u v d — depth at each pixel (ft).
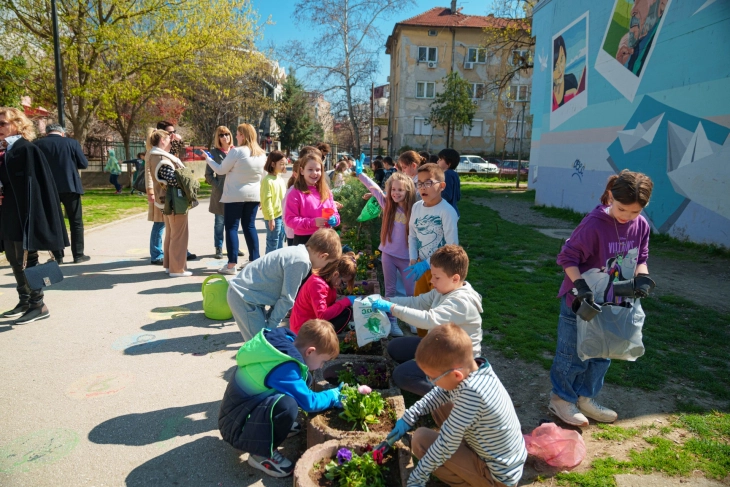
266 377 9.08
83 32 54.08
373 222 27.02
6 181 15.46
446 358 7.61
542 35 63.26
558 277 22.81
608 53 40.24
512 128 142.51
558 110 50.06
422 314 10.41
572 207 47.16
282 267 12.15
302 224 16.48
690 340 15.49
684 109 31.65
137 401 11.61
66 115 61.41
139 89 59.88
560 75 49.52
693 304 18.97
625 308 9.91
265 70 87.25
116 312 17.44
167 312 17.53
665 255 28.66
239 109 98.27
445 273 10.46
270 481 9.05
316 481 8.24
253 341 9.43
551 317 17.44
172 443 10.07
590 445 10.16
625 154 38.11
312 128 168.55
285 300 12.19
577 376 10.91
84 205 45.39
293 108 159.33
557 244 31.48
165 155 21.67
